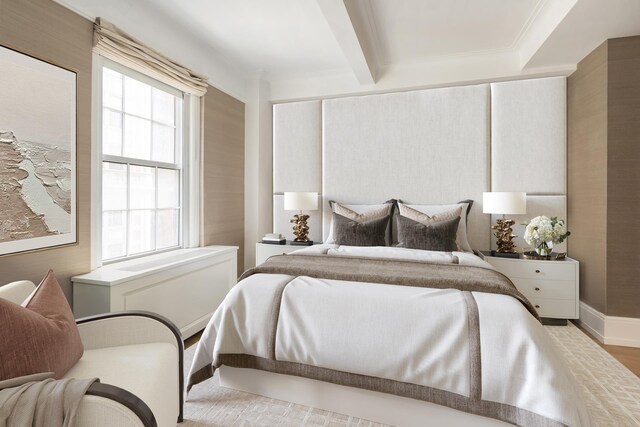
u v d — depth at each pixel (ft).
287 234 14.01
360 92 13.15
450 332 4.83
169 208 10.37
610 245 8.79
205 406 5.76
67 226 6.84
